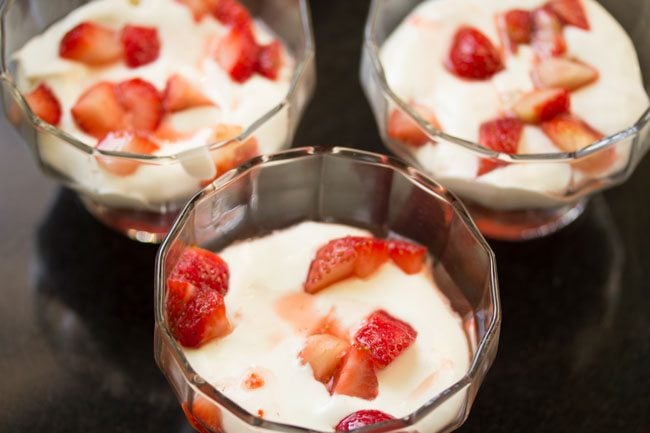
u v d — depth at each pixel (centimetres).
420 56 60
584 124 59
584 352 58
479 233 53
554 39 61
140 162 56
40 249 59
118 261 59
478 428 56
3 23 58
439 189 54
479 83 60
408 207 56
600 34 61
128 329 57
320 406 51
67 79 59
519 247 60
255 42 61
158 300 51
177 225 53
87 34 60
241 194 55
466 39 60
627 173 58
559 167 57
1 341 57
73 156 56
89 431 55
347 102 63
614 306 59
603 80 60
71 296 58
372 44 59
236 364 52
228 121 58
